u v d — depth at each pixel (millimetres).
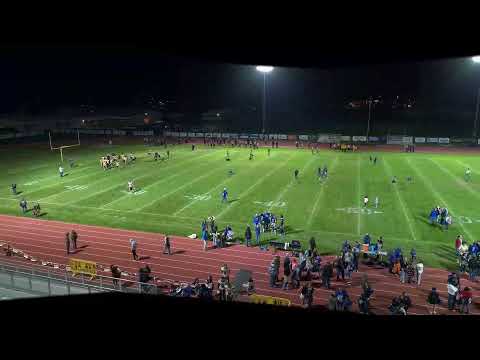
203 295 16547
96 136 80625
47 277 17453
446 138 67938
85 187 39344
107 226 29047
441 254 24047
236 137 77188
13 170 47031
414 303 18703
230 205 33469
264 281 20953
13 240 26453
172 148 64938
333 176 43312
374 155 57188
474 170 45875
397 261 21297
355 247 22688
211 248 25234
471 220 29406
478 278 21031
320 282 20781
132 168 48156
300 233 27578
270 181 41156
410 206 32719
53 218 30750
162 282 20734
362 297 17094
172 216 31016
